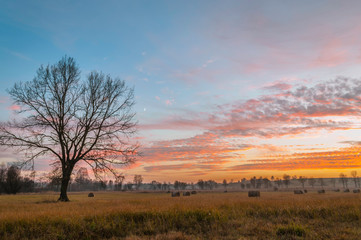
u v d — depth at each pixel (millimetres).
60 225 7969
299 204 11656
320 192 49375
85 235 7465
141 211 9578
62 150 22219
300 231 7348
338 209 10219
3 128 21219
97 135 23000
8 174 57594
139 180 117562
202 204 12250
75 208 12336
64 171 21734
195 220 8750
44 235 7223
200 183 188125
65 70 23031
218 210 10141
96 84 24078
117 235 7625
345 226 8008
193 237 7156
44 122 21641
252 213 10273
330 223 8484
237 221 8797
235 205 11953
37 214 9367
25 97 21875
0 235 7258
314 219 9031
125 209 10203
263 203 12484
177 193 39406
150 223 8398
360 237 6797
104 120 23859
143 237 7184
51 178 21078
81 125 22656
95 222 8219
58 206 14234
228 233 7496
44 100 22391
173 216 8992
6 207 13992
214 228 8055
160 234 7332
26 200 22734
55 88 22641
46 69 22828
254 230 7750
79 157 22688
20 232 7449
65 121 22641
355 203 11570
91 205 14250
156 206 11672
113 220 8555
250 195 30781
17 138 20969
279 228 7562
